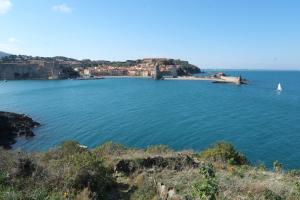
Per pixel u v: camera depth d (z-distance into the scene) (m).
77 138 54.59
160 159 20.64
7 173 14.92
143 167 19.88
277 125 65.38
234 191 14.84
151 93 137.50
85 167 16.70
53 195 13.88
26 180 14.92
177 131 59.31
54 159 20.84
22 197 13.21
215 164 22.48
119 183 17.56
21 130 58.25
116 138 54.28
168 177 17.62
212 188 12.45
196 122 68.00
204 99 113.19
